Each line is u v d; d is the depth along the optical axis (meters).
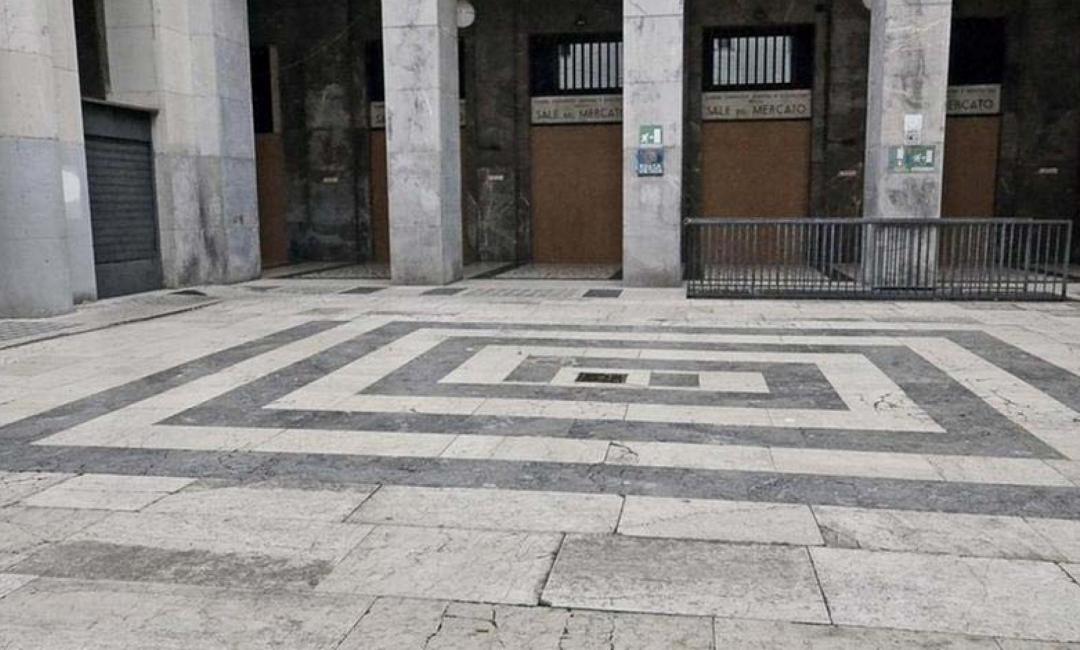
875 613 3.85
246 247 18.38
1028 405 7.46
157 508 5.25
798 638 3.65
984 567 4.29
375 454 6.29
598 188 22.12
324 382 8.65
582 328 11.69
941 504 5.16
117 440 6.71
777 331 11.30
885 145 15.11
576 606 3.95
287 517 5.08
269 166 23.64
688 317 12.55
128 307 14.26
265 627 3.81
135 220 16.28
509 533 4.80
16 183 12.81
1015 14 20.05
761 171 21.33
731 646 3.60
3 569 4.42
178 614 3.94
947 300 14.04
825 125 20.91
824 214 21.12
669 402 7.71
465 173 22.67
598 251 22.33
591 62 21.84
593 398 7.88
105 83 16.20
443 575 4.29
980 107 20.47
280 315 13.21
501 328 11.74
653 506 5.18
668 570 4.30
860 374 8.73
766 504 5.19
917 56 14.85
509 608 3.94
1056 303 13.64
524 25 21.75
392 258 17.02
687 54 21.08
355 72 22.91
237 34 18.03
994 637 3.64
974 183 20.75
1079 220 20.36
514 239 22.62
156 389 8.41
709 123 21.41
